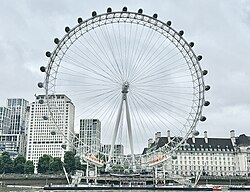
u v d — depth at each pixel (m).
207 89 122.81
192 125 122.38
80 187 122.62
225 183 186.62
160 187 126.06
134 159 128.88
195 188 126.94
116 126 126.88
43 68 116.31
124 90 116.12
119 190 124.19
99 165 132.25
